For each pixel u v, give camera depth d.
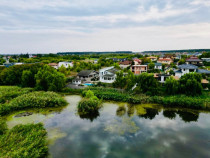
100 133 20.19
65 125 22.34
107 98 33.94
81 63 82.44
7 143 15.31
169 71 53.97
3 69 54.00
